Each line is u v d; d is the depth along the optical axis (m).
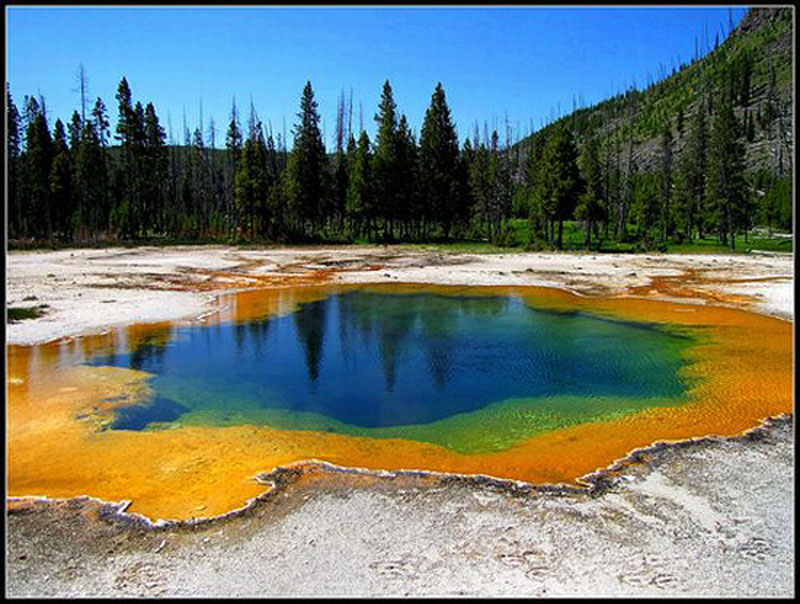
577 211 45.16
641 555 5.30
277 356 14.16
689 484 6.80
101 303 19.81
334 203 56.91
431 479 7.01
